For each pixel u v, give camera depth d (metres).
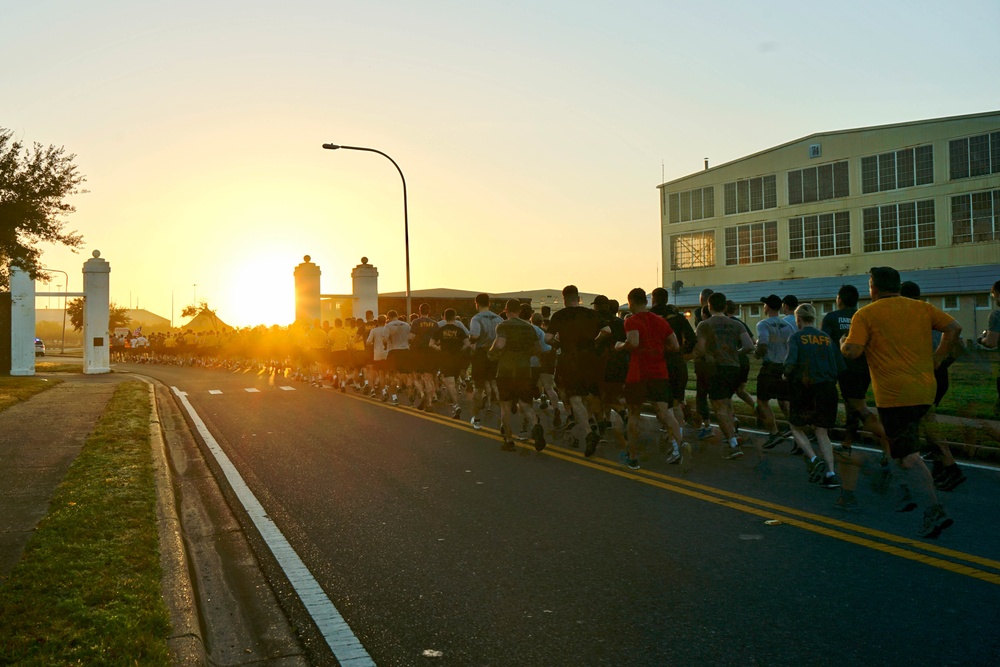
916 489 5.88
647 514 6.70
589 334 9.62
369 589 4.96
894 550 5.52
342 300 44.31
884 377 5.97
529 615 4.45
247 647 4.12
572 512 6.83
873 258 44.94
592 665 3.78
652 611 4.46
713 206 52.56
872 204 45.03
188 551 5.93
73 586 4.55
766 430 11.40
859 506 6.84
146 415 13.55
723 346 9.29
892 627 4.16
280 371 29.56
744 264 50.91
